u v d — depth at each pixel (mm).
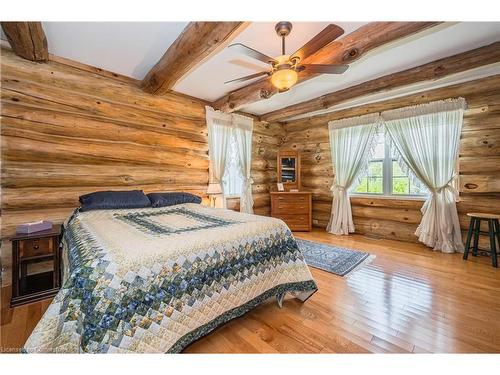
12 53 2398
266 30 2217
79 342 1065
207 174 4066
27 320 1821
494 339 1580
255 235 1866
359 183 4355
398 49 2561
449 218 3383
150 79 3010
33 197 2518
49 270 2549
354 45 2240
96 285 1122
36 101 2531
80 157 2807
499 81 3031
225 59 2787
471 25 2156
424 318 1818
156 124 3455
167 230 1771
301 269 2064
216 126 4137
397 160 3877
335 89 3717
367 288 2314
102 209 2557
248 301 1717
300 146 5273
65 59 2697
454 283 2391
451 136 3314
